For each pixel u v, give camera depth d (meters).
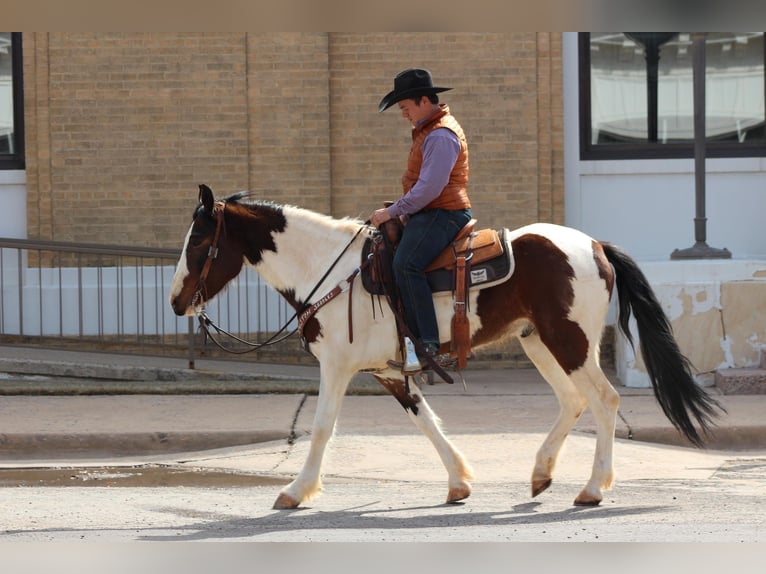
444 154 7.84
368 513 7.95
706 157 15.47
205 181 14.95
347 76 14.98
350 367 8.11
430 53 14.95
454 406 12.56
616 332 14.44
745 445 11.02
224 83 14.89
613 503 8.24
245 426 11.37
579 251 8.02
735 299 13.33
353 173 15.04
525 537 6.85
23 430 11.12
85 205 14.95
